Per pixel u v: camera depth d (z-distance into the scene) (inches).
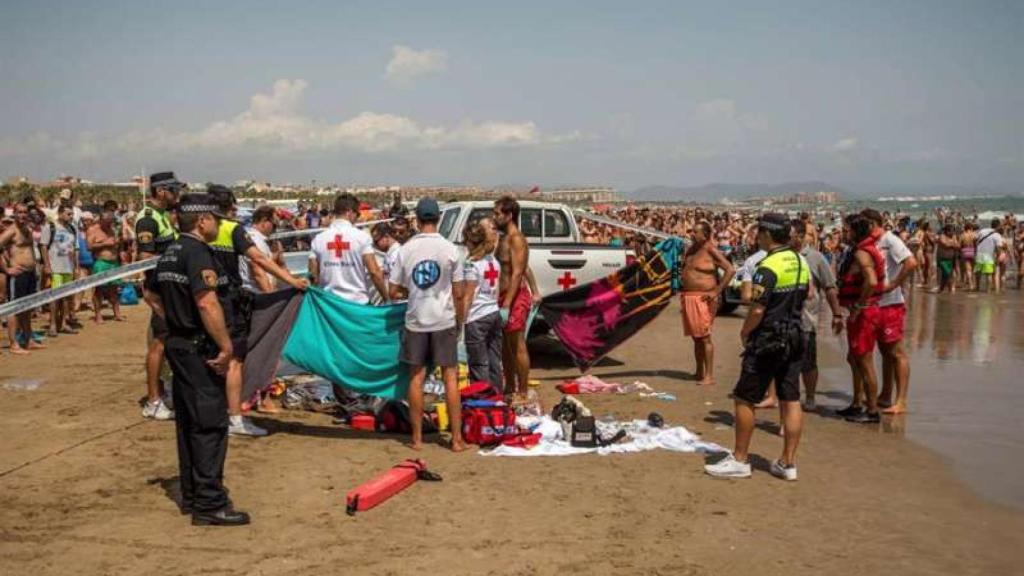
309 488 249.4
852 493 251.9
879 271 335.3
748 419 264.1
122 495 240.7
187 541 208.1
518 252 344.2
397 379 306.7
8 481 250.8
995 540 216.1
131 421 322.0
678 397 384.5
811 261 350.0
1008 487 258.2
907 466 279.4
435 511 231.5
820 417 348.8
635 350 525.0
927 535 219.1
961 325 648.4
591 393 389.7
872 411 339.6
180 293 215.9
